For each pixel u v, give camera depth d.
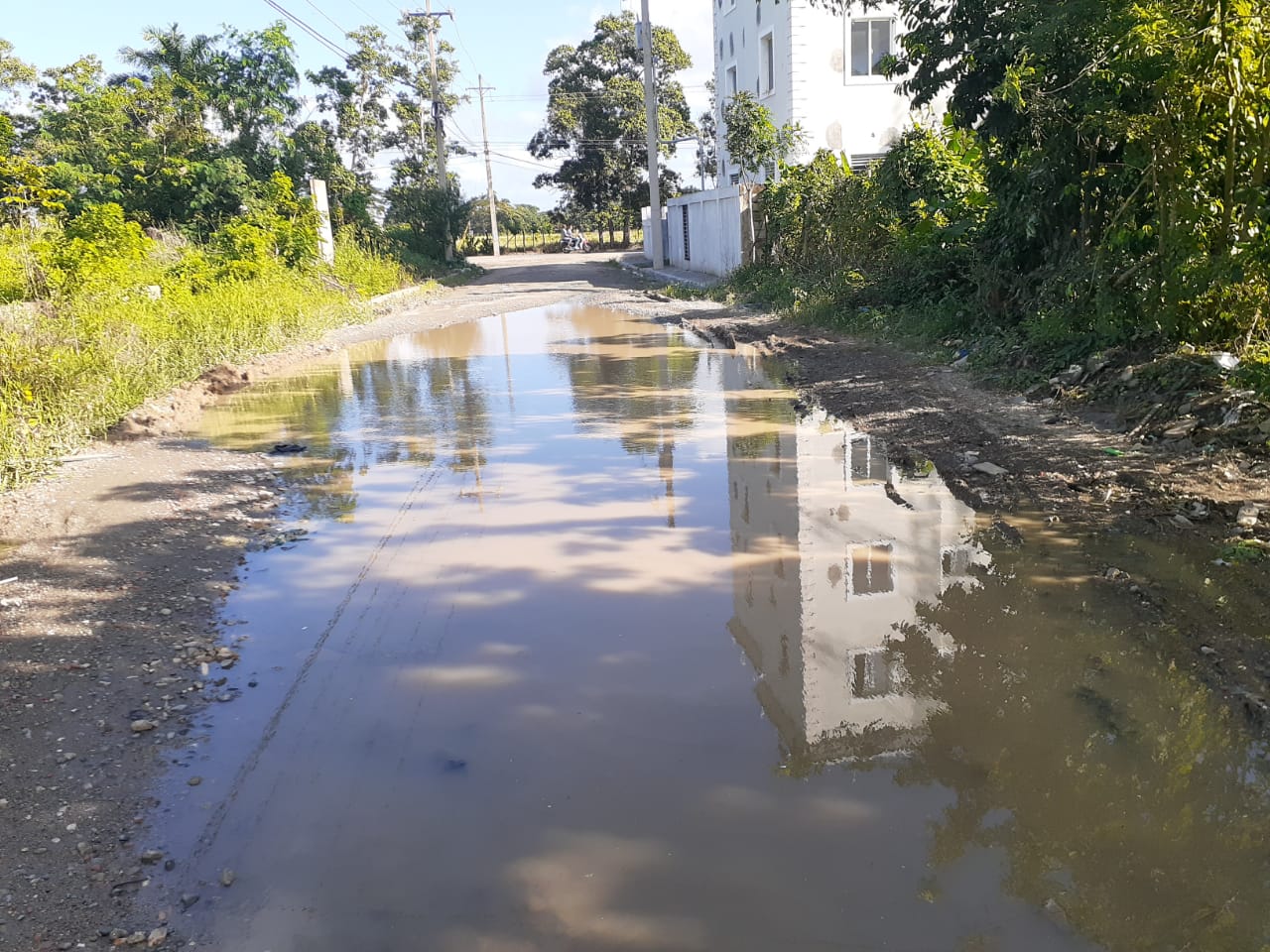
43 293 12.05
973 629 4.38
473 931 2.69
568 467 7.31
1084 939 2.59
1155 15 7.14
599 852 3.01
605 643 4.43
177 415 9.61
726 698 3.90
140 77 26.23
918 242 12.91
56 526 6.15
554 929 2.68
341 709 3.91
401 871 2.95
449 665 4.26
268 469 7.57
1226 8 6.42
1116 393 7.32
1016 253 10.34
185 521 6.28
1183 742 3.45
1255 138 6.62
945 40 11.13
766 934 2.64
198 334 12.27
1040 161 9.36
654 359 12.41
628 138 55.66
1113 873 2.84
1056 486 5.96
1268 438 5.80
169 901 2.84
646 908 2.75
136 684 4.12
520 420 9.01
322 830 3.15
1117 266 8.09
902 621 4.53
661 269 32.97
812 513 6.05
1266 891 2.75
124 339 10.55
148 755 3.60
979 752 3.48
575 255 58.28
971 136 12.58
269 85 27.00
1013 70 8.88
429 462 7.64
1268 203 6.64
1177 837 2.98
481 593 5.04
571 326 16.89
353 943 2.66
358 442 8.41
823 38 21.48
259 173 25.80
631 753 3.54
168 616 4.81
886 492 6.35
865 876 2.87
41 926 2.74
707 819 3.15
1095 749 3.46
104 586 5.17
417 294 26.02
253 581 5.29
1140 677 3.86
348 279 22.78
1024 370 8.66
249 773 3.48
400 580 5.25
